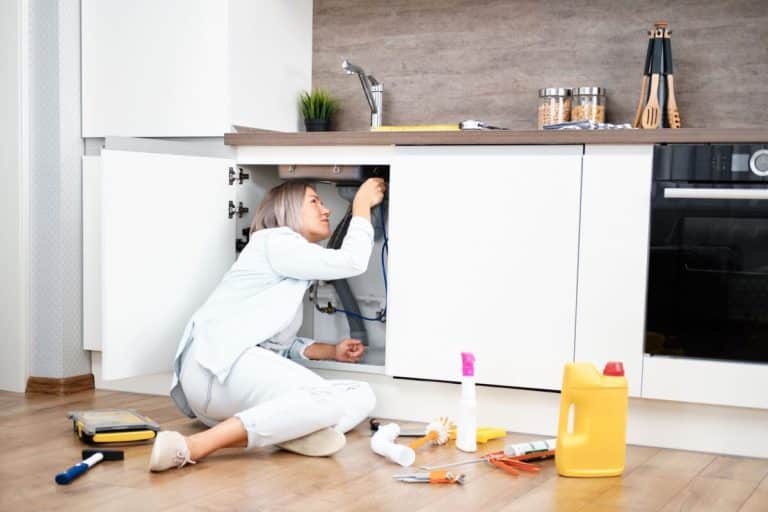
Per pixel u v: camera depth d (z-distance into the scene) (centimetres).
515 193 266
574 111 313
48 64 316
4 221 323
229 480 213
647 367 256
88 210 322
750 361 249
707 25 307
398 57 349
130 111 317
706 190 247
